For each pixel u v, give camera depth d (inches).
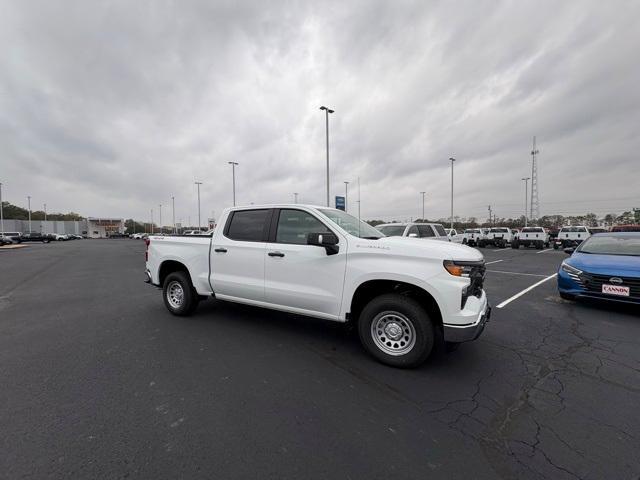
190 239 215.8
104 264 621.3
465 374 138.2
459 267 133.6
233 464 84.4
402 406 113.5
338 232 159.9
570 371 141.6
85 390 122.2
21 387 124.3
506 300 284.2
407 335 142.6
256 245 183.3
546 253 912.3
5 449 88.7
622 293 230.4
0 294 313.7
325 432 98.5
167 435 95.9
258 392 122.0
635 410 111.8
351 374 137.5
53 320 217.5
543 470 83.8
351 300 153.3
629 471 83.5
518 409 112.2
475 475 81.8
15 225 3203.7
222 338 180.5
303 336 183.8
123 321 214.1
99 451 88.4
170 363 147.4
